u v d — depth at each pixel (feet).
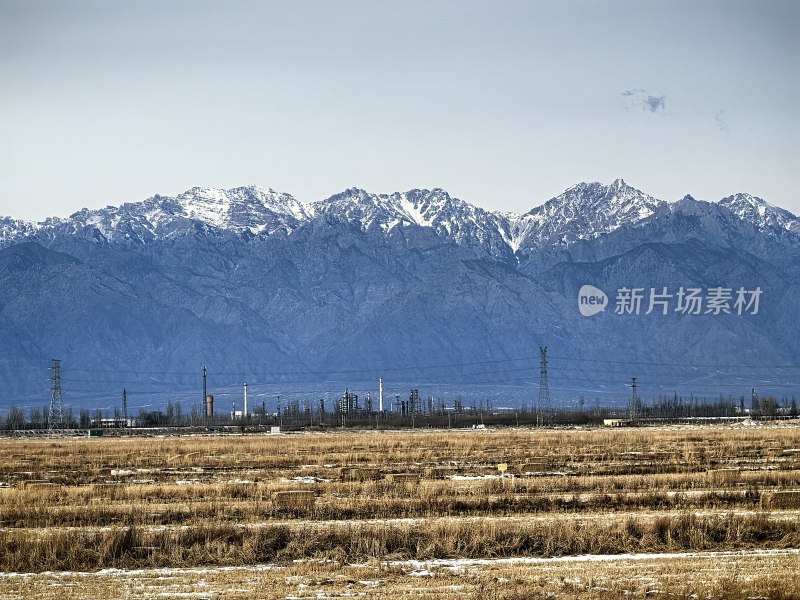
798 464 552.41
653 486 438.40
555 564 292.61
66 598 257.96
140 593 262.67
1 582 278.05
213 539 320.50
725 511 372.79
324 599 252.21
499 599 247.50
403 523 346.95
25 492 431.02
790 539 317.83
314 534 324.39
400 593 257.34
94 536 323.16
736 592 249.55
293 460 638.94
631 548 313.73
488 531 318.45
